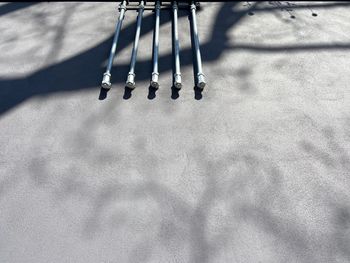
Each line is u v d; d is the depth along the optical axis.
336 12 4.37
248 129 2.84
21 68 3.43
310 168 2.56
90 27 4.04
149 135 2.78
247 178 2.49
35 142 2.72
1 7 4.39
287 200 2.36
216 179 2.48
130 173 2.51
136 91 3.18
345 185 2.45
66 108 3.01
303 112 3.00
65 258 2.05
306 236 2.18
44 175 2.49
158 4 4.24
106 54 3.63
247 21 4.16
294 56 3.62
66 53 3.63
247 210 2.30
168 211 2.29
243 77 3.36
